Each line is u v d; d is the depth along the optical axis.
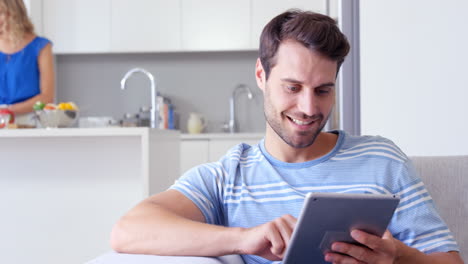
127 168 2.34
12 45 2.86
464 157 1.29
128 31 4.24
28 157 2.36
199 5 4.21
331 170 1.14
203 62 4.55
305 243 0.84
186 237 0.96
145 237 0.98
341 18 2.14
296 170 1.16
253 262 1.15
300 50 1.02
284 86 1.04
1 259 2.37
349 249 0.86
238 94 4.53
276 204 1.14
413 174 1.12
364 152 1.15
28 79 2.90
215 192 1.19
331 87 1.05
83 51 4.26
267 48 1.08
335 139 1.20
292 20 1.05
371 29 2.06
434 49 2.00
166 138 2.52
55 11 4.26
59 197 2.35
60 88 4.59
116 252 1.01
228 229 0.96
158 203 1.09
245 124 4.53
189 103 4.55
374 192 1.10
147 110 4.15
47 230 2.35
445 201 1.25
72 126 2.47
